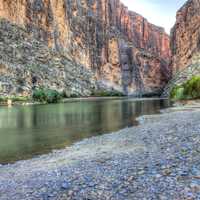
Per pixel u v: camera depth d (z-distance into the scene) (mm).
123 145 20219
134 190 9367
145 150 16328
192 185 8883
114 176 11266
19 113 56812
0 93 102125
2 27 127625
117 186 9992
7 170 15977
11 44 125562
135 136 23703
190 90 78125
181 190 8688
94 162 14984
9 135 29609
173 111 48906
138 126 31062
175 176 9945
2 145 24219
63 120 43250
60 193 10180
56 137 28047
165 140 18641
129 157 14875
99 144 22266
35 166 16297
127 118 44094
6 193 11195
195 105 61719
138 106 74438
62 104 93250
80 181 11289
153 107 67688
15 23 139375
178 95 86500
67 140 26125
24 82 117812
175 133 21016
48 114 53812
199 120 28094
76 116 49281
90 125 36938
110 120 42094
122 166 12836
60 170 14148
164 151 14828
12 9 139750
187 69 140250
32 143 24938
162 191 8867
